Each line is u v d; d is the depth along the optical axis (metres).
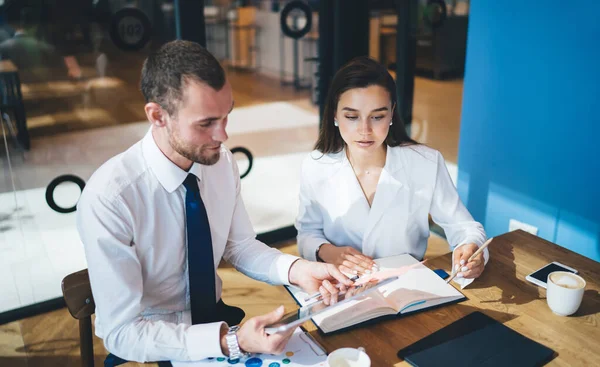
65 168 3.73
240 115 5.50
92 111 5.15
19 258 2.69
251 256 1.47
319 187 1.68
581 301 1.30
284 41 6.55
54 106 5.14
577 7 2.11
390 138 1.62
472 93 2.67
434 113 4.89
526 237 1.66
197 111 1.07
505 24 2.42
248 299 2.53
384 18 3.21
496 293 1.34
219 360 1.11
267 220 3.23
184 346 1.10
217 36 7.17
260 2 6.80
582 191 2.24
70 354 2.15
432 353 1.10
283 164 4.12
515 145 2.49
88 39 6.39
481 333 1.17
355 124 1.46
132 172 1.23
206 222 1.28
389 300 1.29
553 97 2.28
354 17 3.07
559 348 1.12
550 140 2.32
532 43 2.32
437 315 1.25
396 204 1.62
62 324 2.36
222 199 1.40
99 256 1.16
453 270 1.42
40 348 2.19
